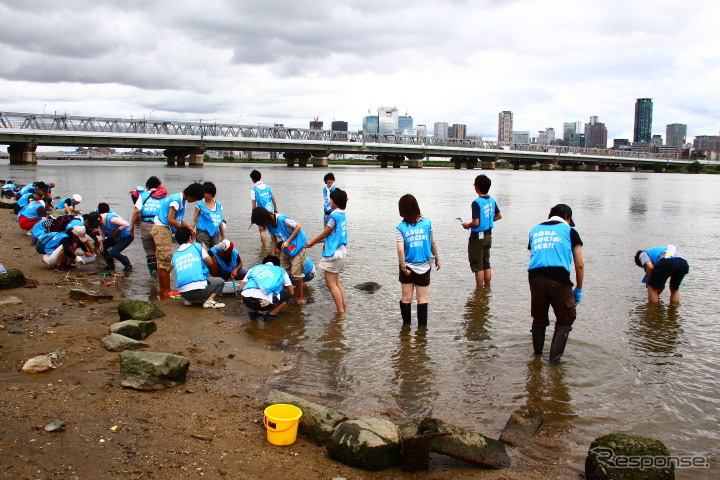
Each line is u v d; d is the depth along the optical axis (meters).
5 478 3.43
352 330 7.21
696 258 12.80
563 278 6.18
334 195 7.81
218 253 9.24
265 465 3.91
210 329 7.09
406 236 7.25
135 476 3.59
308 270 9.20
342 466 4.01
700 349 6.62
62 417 4.36
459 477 3.95
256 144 98.94
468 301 8.68
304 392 5.32
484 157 139.25
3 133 72.00
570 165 172.38
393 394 5.31
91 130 85.00
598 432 4.66
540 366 6.06
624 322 7.67
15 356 5.76
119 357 5.85
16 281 8.72
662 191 44.28
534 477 3.98
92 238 12.27
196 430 4.35
